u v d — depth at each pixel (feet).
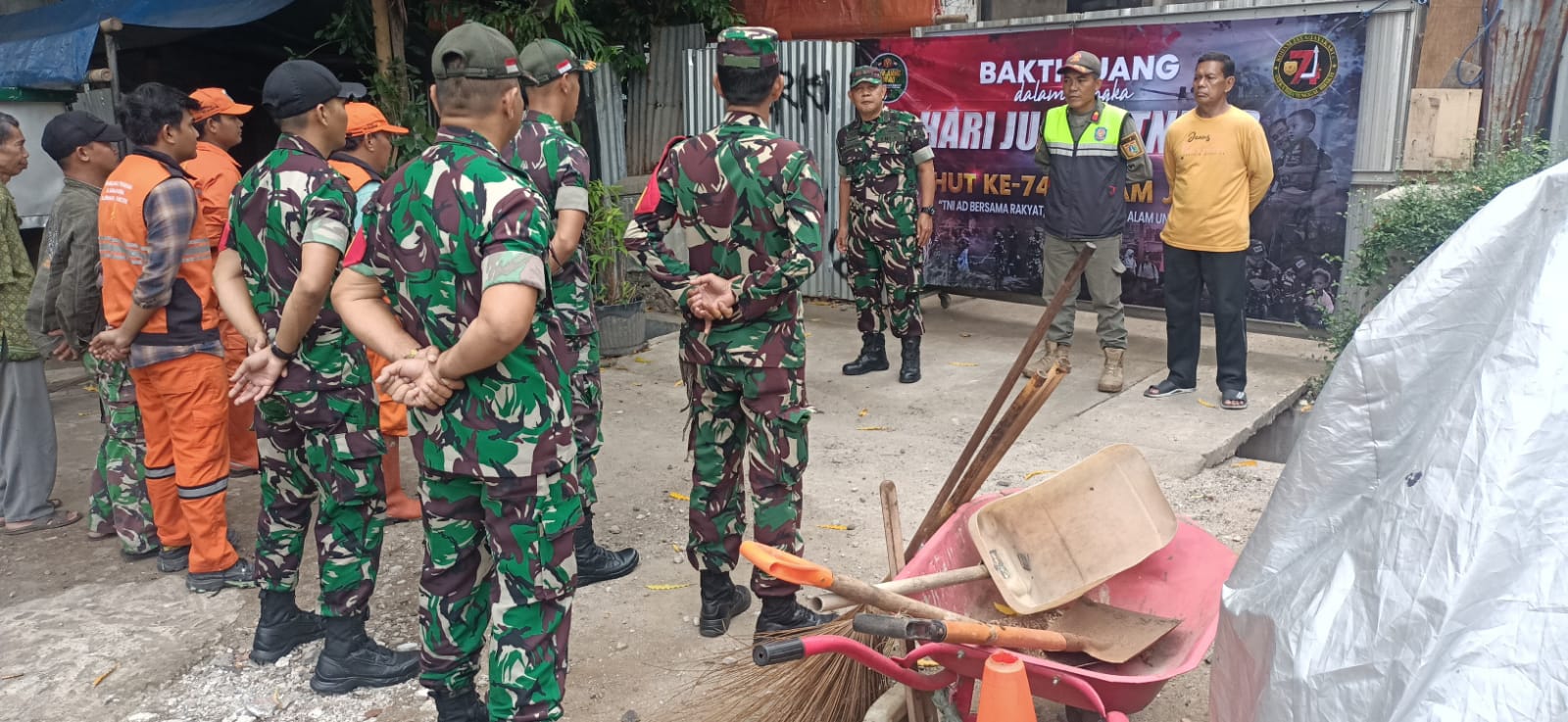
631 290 24.58
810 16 27.89
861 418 19.08
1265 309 21.50
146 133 12.14
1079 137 18.95
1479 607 4.46
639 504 15.61
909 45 24.85
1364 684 4.82
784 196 10.27
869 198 20.27
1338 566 5.38
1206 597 9.46
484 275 7.32
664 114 28.89
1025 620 9.52
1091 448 16.99
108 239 12.18
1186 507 14.87
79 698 10.85
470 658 9.02
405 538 14.64
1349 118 19.81
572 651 11.51
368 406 10.46
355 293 8.20
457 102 7.75
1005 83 23.71
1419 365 5.84
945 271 25.68
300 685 11.06
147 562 14.32
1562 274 5.16
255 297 10.47
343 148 12.86
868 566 13.24
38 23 23.32
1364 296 19.94
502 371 7.77
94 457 18.90
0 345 14.84
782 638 9.03
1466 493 4.80
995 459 9.77
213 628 12.32
